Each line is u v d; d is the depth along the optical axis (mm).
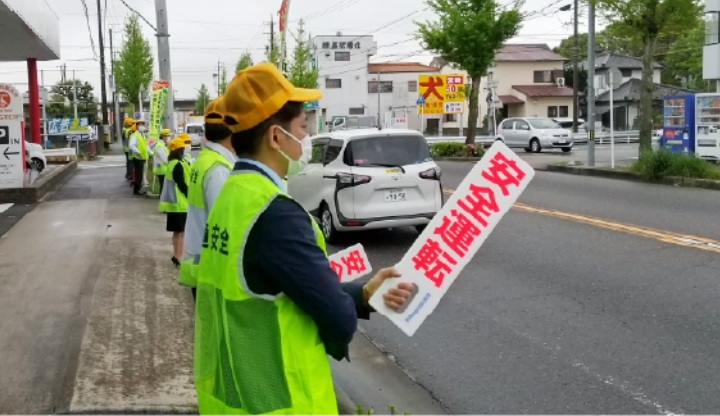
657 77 63156
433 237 2299
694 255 9258
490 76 39500
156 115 17188
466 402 5238
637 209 13477
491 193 2299
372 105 67938
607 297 7633
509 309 7430
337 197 10859
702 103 21547
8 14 15180
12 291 7543
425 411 5117
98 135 46031
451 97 33906
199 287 2326
